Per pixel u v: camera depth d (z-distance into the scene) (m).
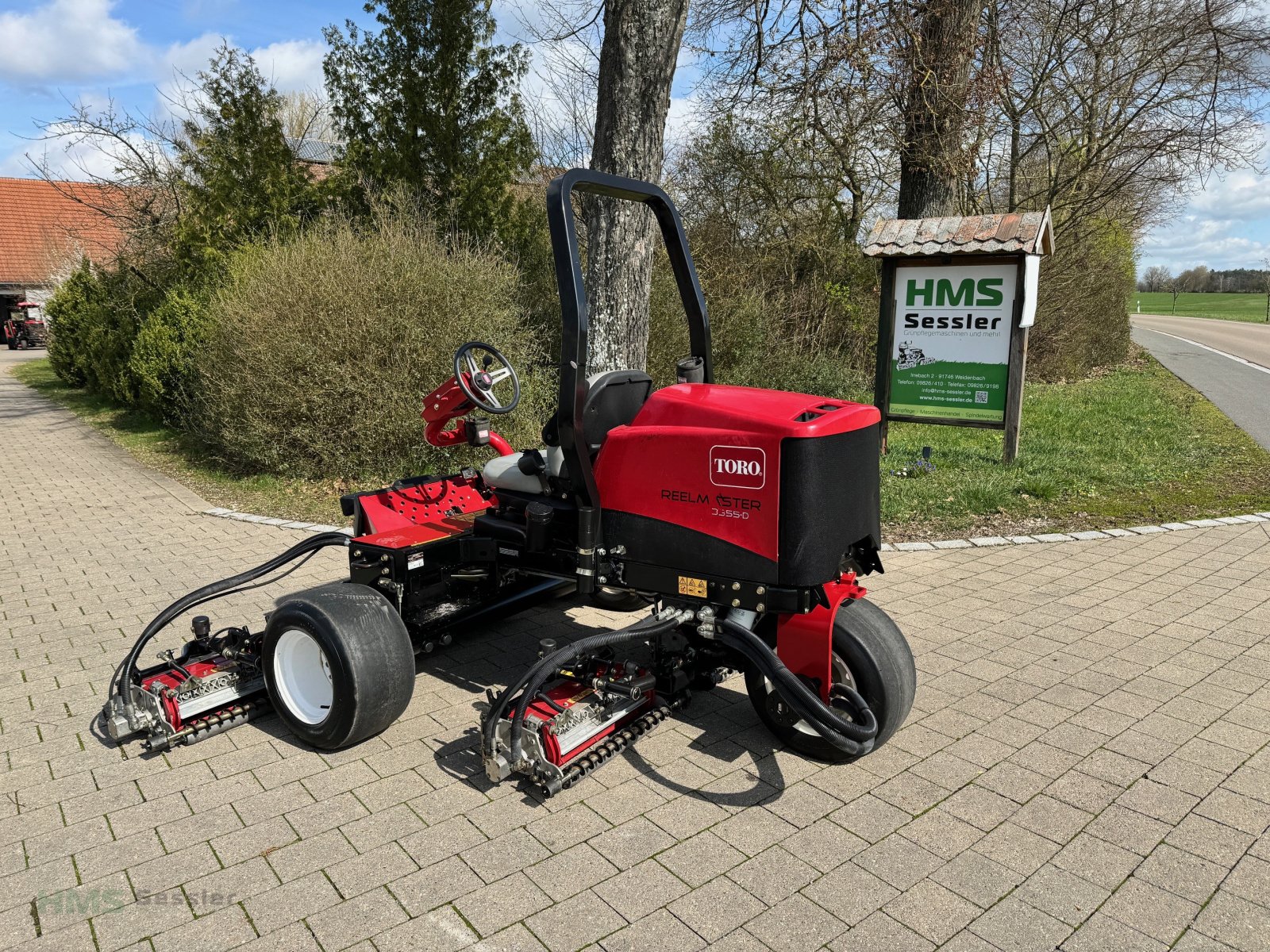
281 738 3.50
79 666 4.21
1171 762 3.22
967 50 9.88
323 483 8.21
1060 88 13.30
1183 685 3.86
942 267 8.22
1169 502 7.19
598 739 3.16
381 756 3.33
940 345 8.39
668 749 3.38
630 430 3.10
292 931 2.36
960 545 6.11
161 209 14.35
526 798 3.03
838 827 2.84
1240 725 3.49
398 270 8.07
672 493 3.02
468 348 3.97
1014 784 3.09
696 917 2.41
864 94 10.45
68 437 11.70
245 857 2.70
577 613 4.92
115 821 2.91
